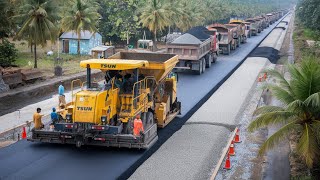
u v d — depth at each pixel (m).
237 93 26.59
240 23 55.38
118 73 16.61
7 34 33.78
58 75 32.50
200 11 74.44
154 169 14.04
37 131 15.41
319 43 43.88
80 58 44.25
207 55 35.41
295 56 41.38
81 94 14.67
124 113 15.59
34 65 36.25
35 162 13.98
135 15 56.56
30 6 34.97
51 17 36.78
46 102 24.36
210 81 29.72
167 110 19.00
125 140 14.89
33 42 36.19
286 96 13.66
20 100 25.12
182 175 13.70
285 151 16.67
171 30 71.75
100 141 15.02
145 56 20.50
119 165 13.84
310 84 13.04
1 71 27.17
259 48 51.34
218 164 14.91
